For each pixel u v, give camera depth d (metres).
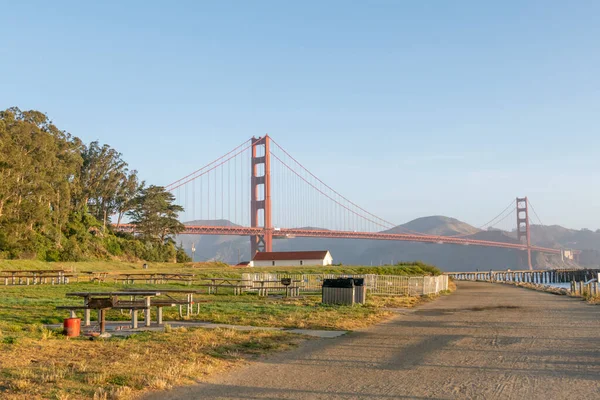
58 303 21.52
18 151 73.88
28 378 8.51
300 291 33.22
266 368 10.05
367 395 8.05
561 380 8.95
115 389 8.03
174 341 12.28
